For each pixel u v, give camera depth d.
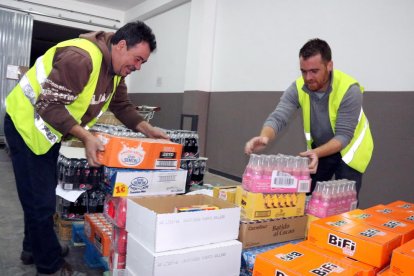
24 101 1.50
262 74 4.42
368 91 3.21
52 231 1.63
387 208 1.53
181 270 1.23
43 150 1.52
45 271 1.63
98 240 1.90
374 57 3.18
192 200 1.57
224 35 5.06
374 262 1.05
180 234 1.24
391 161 3.02
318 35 3.70
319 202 1.58
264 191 1.48
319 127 2.05
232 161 4.87
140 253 1.27
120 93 1.96
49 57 1.52
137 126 1.98
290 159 1.56
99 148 1.47
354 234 1.14
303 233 1.61
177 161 1.73
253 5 4.56
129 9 7.38
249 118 4.60
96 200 2.43
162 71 6.61
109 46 1.57
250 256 1.38
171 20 6.34
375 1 3.16
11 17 6.21
